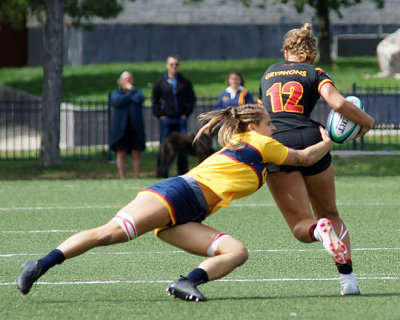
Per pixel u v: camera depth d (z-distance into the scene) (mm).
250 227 33125
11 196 45062
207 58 129250
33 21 134250
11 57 136625
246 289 20375
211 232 18016
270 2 129375
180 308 17688
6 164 67500
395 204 40688
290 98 19922
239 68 114250
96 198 43969
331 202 20250
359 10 133750
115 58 125375
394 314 16891
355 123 19938
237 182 17906
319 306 17828
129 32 125812
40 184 51938
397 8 134250
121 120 53188
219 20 129250
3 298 19219
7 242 29641
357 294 19391
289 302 18359
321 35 114500
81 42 123750
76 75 109000
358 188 48594
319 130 19766
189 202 17672
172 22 127688
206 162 18266
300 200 19266
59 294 19766
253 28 130000
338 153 67438
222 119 18844
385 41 105312
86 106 85688
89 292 20047
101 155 71812
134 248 27891
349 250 20078
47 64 64375
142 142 53812
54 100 64688
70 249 17328
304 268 23812
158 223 17516
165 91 52531
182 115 53000
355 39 132375
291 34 20891
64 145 80938
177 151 52688
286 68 20484
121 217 17391
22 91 100062
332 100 19641
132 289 20469
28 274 17141
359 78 102250
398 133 81125
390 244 28609
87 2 90125
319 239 18359
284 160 18406
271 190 19688
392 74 103875
